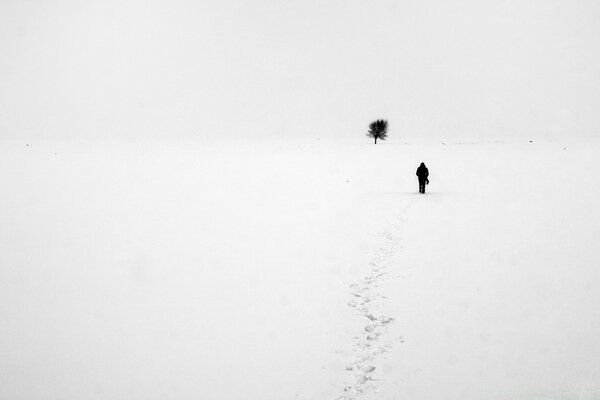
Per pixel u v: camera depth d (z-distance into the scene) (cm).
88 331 819
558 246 1170
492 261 1069
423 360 654
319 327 789
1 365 710
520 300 841
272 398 596
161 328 822
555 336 699
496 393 562
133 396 618
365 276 1018
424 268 1041
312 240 1355
